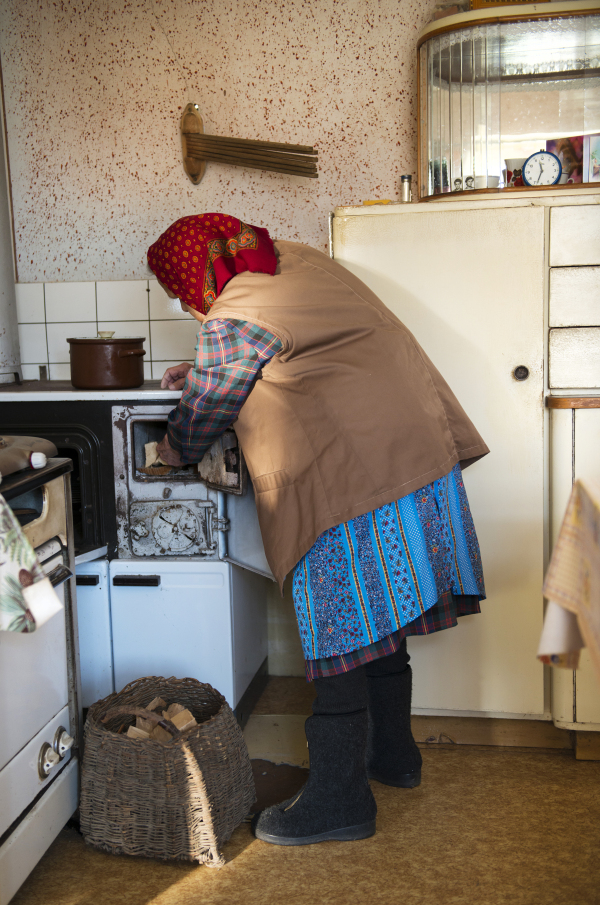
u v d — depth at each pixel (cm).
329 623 145
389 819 164
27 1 239
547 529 192
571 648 92
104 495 190
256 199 240
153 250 166
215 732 150
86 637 191
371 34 229
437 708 198
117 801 149
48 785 146
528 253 184
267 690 239
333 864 149
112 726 167
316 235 239
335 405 147
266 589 248
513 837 156
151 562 188
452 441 161
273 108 235
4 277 235
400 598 143
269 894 141
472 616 194
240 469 171
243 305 148
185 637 189
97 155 243
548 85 212
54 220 248
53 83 241
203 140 235
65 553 152
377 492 144
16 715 131
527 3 197
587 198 183
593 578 82
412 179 232
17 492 128
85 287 245
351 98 232
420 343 191
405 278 190
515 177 201
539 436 189
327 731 152
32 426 189
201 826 147
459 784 179
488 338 188
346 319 154
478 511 192
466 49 211
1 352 231
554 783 179
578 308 186
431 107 217
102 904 139
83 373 191
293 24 231
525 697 194
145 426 201
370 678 175
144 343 246
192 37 235
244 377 149
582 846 152
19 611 102
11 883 128
